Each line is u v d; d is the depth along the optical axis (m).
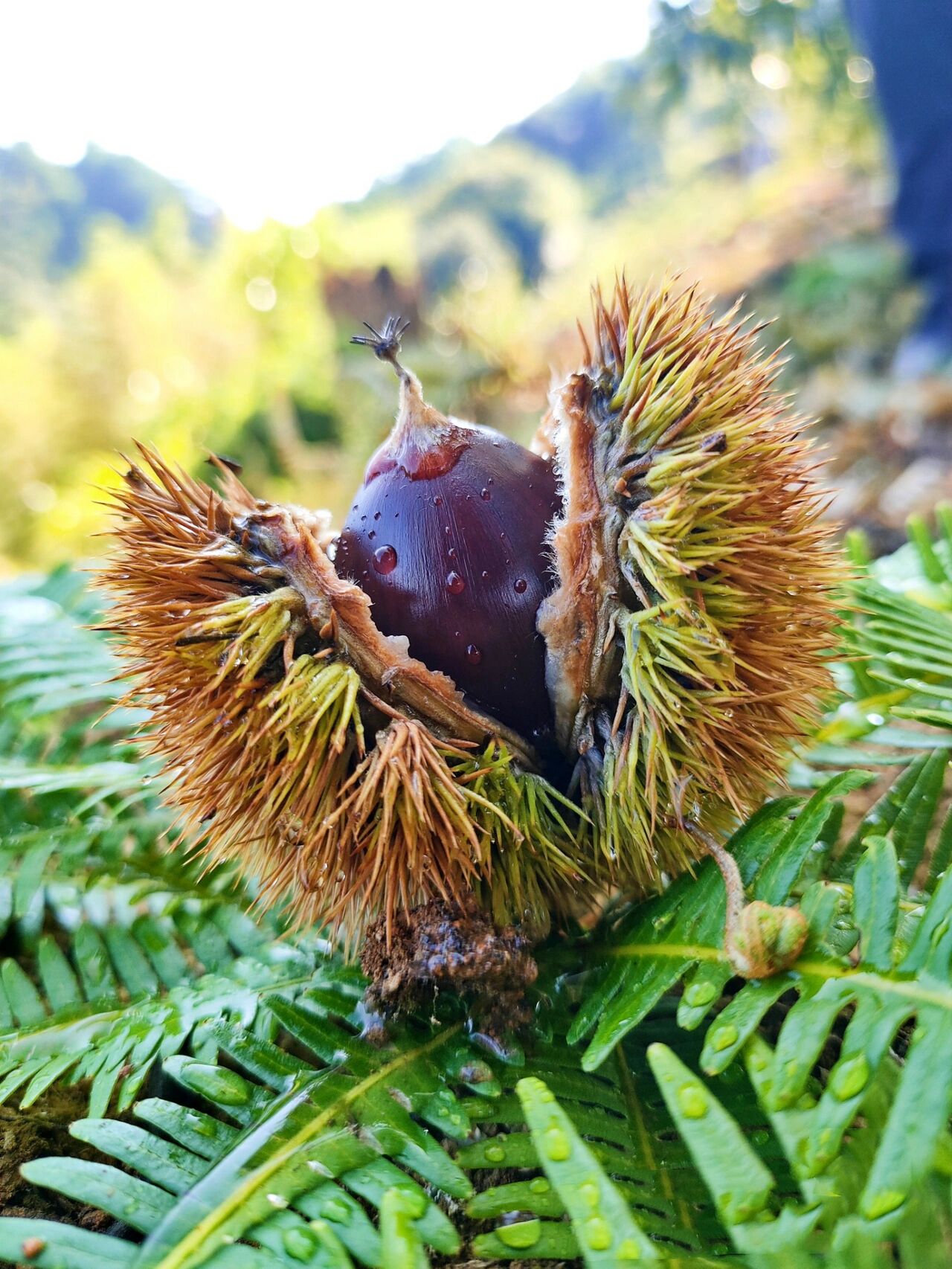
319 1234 0.07
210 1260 0.07
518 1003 0.09
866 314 0.50
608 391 0.10
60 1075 0.10
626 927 0.10
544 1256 0.07
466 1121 0.08
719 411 0.10
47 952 0.11
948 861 0.11
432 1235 0.07
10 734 0.14
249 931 0.12
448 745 0.09
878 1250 0.06
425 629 0.10
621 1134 0.08
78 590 0.17
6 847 0.12
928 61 0.35
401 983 0.09
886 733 0.13
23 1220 0.07
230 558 0.09
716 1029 0.08
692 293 0.10
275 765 0.09
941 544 0.16
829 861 0.11
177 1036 0.09
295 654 0.10
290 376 0.54
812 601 0.10
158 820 0.13
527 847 0.10
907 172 0.39
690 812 0.10
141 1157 0.08
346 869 0.09
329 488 0.50
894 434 0.39
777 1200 0.07
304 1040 0.09
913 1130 0.06
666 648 0.09
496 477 0.10
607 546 0.10
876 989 0.07
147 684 0.10
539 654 0.10
